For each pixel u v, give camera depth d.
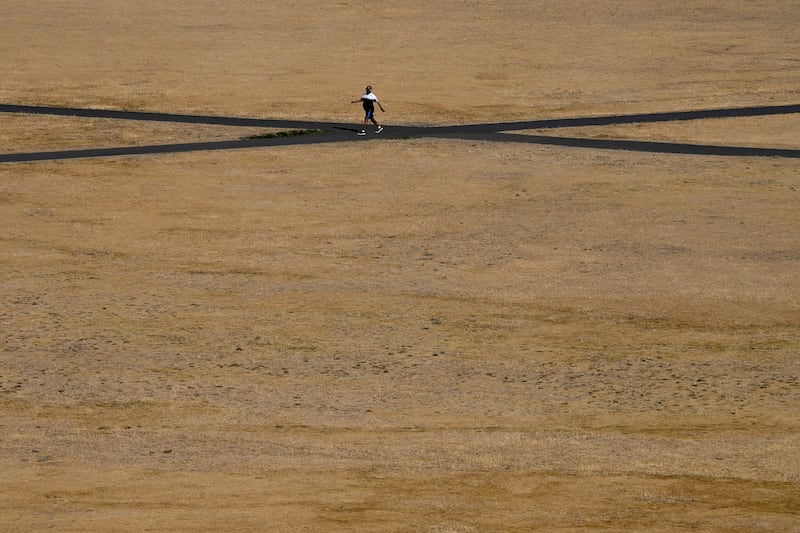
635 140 122.25
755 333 65.19
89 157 112.31
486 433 47.69
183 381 56.03
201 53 171.25
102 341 62.62
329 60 167.12
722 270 78.00
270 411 51.41
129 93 145.88
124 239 85.81
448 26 190.62
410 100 143.75
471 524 34.62
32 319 66.50
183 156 113.06
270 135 123.44
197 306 69.62
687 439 46.56
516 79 156.12
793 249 83.25
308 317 67.62
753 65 165.88
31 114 132.88
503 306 70.31
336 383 56.00
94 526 34.16
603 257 81.06
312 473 41.16
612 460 43.12
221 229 88.75
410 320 67.25
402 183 103.25
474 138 122.69
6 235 86.38
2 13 196.62
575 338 64.19
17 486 39.22
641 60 168.38
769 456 43.72
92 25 190.00
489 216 92.38
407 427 48.97
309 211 93.94
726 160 112.69
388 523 34.66
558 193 99.69
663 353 61.47
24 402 52.59
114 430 48.09
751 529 34.22
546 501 37.47
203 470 41.66
